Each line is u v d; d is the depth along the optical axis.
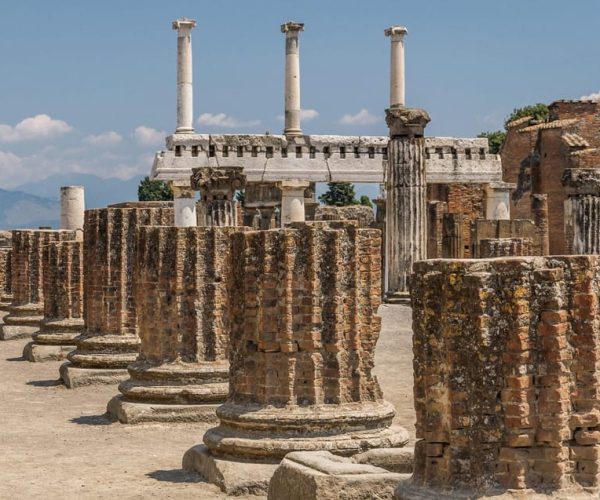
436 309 11.70
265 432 17.23
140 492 17.08
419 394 11.88
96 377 29.38
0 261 51.59
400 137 38.12
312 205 55.06
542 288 11.26
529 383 11.23
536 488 11.23
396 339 32.19
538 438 11.25
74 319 36.09
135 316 29.50
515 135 66.69
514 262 11.27
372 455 15.94
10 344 41.41
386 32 55.38
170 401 23.12
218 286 23.30
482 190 56.03
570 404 11.32
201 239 23.28
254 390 17.66
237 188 32.25
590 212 37.00
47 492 17.25
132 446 21.19
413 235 37.88
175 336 23.30
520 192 66.12
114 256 29.42
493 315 11.28
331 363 17.42
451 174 53.81
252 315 17.69
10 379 31.92
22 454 20.56
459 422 11.40
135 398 23.55
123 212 29.39
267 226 52.91
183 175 49.03
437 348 11.69
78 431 23.12
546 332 11.23
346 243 17.58
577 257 11.38
